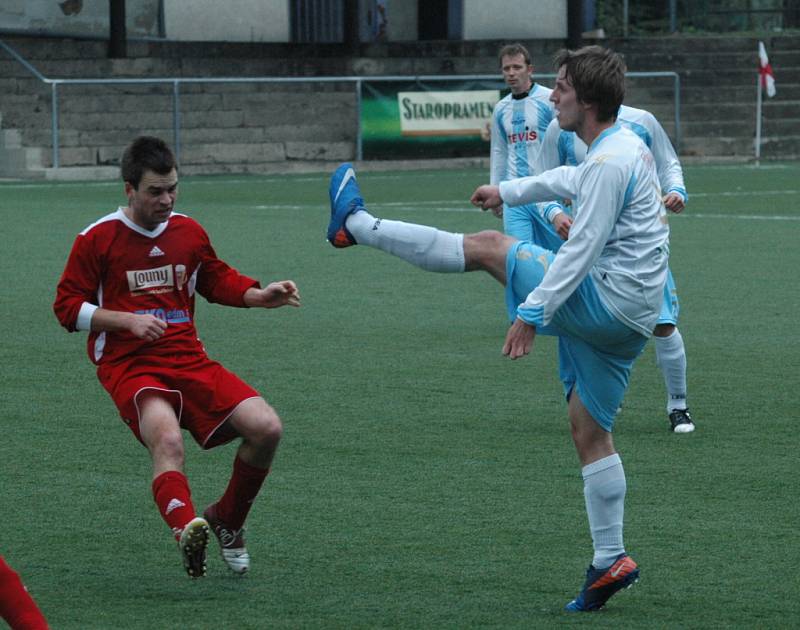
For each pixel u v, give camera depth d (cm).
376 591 1307
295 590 1311
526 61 2734
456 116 8094
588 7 9556
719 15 10306
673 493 1653
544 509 1585
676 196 2067
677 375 1970
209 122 8000
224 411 1315
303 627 1209
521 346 1234
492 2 9462
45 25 7619
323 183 7056
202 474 1753
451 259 1313
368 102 7888
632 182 1237
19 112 7519
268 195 6281
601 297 1243
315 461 1802
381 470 1759
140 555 1423
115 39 7906
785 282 3503
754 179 7225
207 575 1359
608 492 1254
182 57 8275
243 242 4331
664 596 1293
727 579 1341
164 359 1337
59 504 1605
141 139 1328
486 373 2388
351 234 1355
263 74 8269
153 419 1284
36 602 1275
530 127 2742
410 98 7981
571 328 1259
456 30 9381
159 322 1296
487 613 1246
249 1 8738
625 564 1244
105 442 1905
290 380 2320
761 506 1596
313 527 1516
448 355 2552
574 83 1249
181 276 1362
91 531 1502
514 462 1798
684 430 1966
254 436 1305
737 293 3322
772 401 2169
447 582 1333
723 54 9144
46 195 6109
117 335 1340
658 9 10388
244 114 8094
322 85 8350
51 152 7475
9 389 2242
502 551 1430
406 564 1389
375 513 1570
